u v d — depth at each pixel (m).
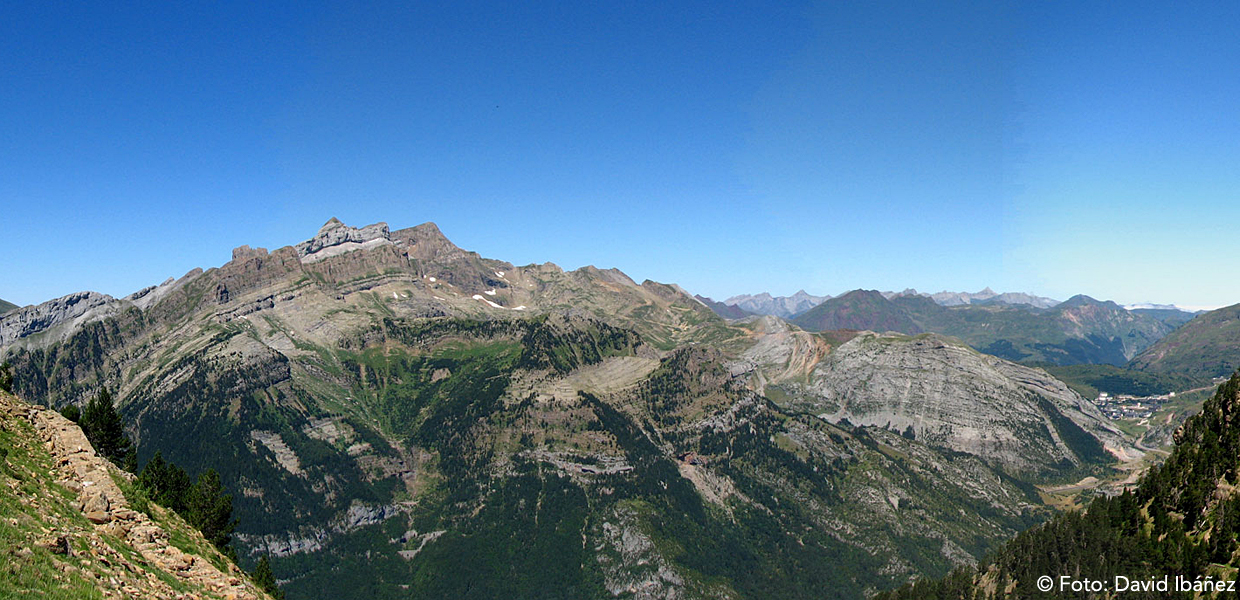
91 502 77.75
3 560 53.12
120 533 75.69
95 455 94.19
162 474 138.38
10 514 60.66
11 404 92.25
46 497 71.81
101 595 56.31
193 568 78.06
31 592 51.44
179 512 132.50
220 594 74.62
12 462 75.56
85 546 64.00
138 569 67.38
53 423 95.19
